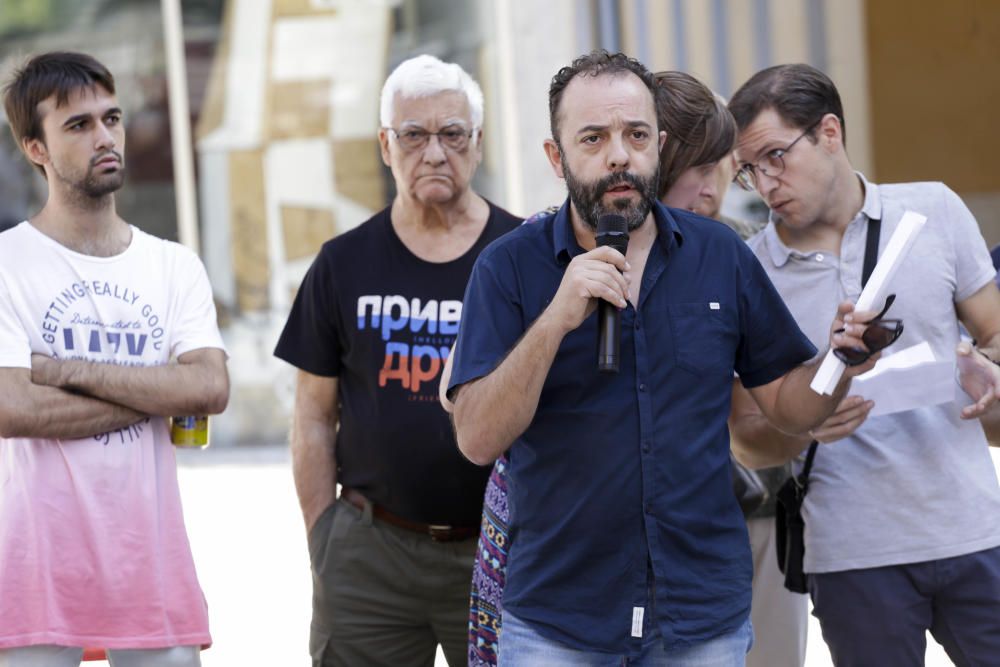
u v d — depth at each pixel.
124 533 6.51
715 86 12.65
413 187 6.97
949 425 6.42
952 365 6.04
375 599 7.08
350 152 14.91
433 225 7.06
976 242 6.57
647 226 5.59
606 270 5.09
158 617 6.54
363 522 7.07
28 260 6.62
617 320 5.22
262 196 15.09
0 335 6.48
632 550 5.41
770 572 7.42
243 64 14.98
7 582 6.36
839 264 6.51
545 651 5.48
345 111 14.84
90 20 15.07
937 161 13.15
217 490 14.84
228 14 14.96
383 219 7.18
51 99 6.63
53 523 6.42
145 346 6.77
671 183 6.60
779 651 7.49
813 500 6.50
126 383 6.56
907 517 6.36
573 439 5.44
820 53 12.77
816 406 5.57
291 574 12.27
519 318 5.56
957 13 12.89
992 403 6.14
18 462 6.48
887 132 13.03
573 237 5.57
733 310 5.59
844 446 6.43
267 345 15.29
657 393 5.43
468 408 5.37
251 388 15.39
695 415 5.46
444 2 13.95
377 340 7.00
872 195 6.53
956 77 13.02
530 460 5.53
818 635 10.53
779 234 6.68
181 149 15.14
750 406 6.42
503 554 5.99
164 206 15.20
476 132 7.09
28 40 15.09
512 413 5.23
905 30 12.88
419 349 6.97
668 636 5.39
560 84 5.50
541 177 13.32
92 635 6.42
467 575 7.00
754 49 12.63
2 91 6.79
